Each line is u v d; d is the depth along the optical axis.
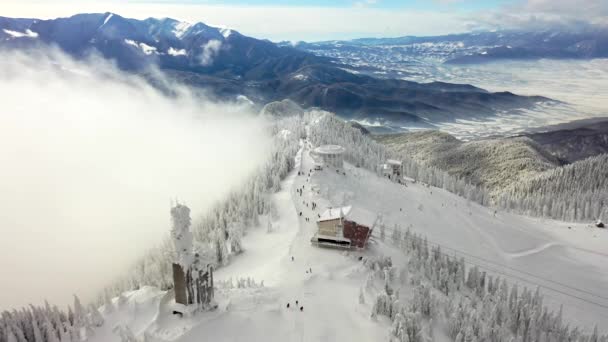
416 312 78.75
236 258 116.00
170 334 63.53
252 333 68.75
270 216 140.25
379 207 167.00
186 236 68.00
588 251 174.00
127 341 60.69
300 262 99.69
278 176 168.62
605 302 133.12
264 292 81.31
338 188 170.50
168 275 109.50
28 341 63.06
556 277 147.00
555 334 94.00
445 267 115.12
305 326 73.12
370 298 84.19
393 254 113.00
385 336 72.31
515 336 92.75
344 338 71.50
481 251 157.75
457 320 82.62
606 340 96.69
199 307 68.69
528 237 180.62
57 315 66.44
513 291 107.00
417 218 168.50
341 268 96.94
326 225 108.19
